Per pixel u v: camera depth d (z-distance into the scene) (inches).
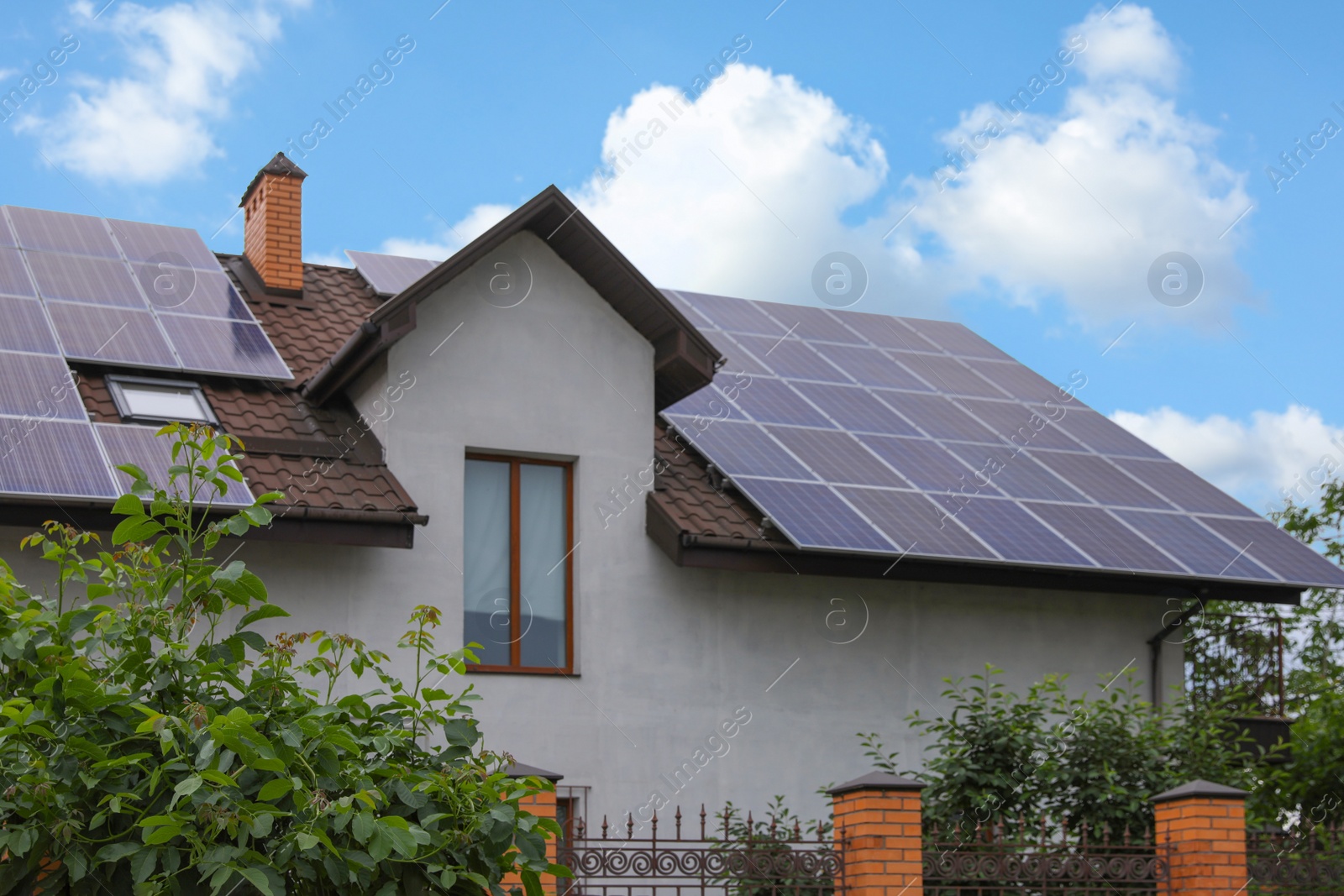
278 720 261.4
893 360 823.7
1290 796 550.9
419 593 548.7
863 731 612.1
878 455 671.1
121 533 264.4
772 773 591.2
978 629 646.5
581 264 599.5
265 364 601.6
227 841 245.0
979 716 524.4
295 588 530.3
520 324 589.6
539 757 553.3
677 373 621.6
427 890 264.5
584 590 577.3
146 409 552.1
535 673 561.9
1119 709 600.4
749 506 613.0
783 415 694.5
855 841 422.3
